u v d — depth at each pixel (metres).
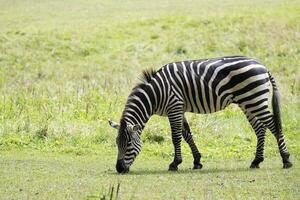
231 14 55.09
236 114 28.53
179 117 19.28
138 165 20.23
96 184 15.80
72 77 40.09
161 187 15.39
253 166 19.31
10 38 51.03
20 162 19.95
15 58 45.69
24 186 15.49
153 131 24.69
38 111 28.56
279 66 41.06
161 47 47.75
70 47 48.50
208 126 25.94
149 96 19.11
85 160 21.03
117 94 31.98
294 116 27.67
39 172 17.88
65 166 19.36
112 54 46.59
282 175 17.31
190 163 20.81
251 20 51.28
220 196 14.16
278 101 19.47
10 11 65.88
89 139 24.34
